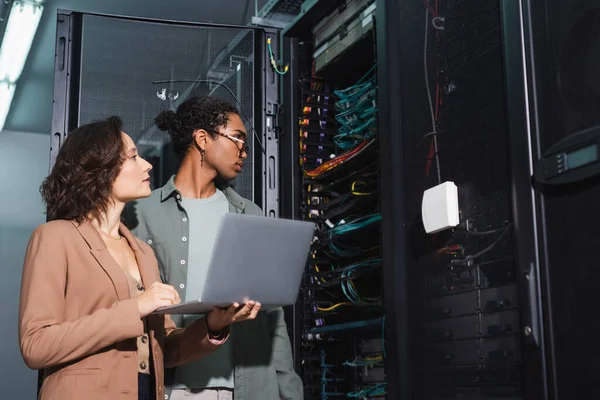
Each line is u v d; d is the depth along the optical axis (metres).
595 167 1.28
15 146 7.02
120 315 1.29
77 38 2.30
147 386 1.43
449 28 1.83
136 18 2.37
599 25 1.31
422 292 1.83
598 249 1.28
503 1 1.59
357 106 2.42
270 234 1.46
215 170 1.99
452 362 1.69
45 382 1.33
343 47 2.41
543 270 1.40
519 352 1.48
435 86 1.87
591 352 1.27
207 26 2.44
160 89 2.35
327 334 2.38
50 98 6.39
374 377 2.32
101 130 1.48
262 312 1.90
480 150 1.66
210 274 1.38
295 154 2.54
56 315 1.29
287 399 1.90
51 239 1.34
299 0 3.00
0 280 6.64
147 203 1.93
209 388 1.77
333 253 2.51
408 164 1.96
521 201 1.47
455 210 1.71
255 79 2.49
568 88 1.37
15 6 4.60
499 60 1.62
